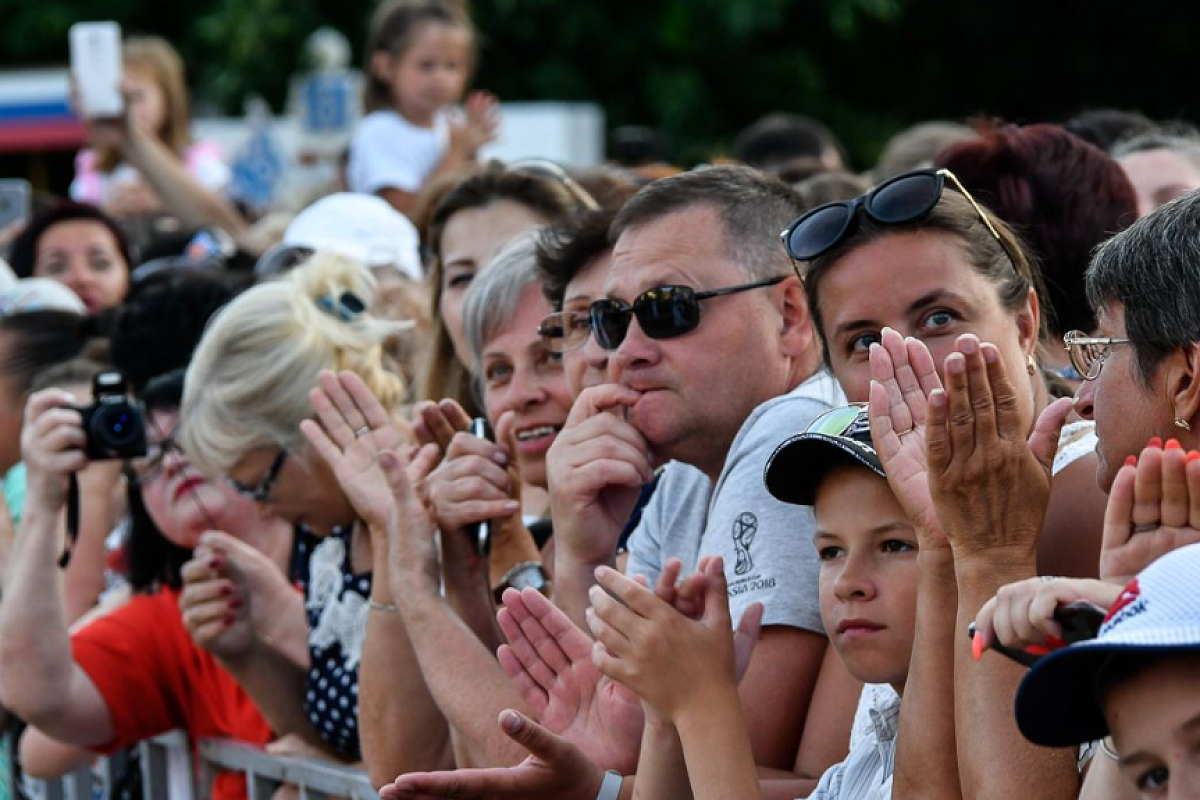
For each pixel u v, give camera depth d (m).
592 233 11.64
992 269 8.91
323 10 55.09
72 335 17.56
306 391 12.76
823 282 9.05
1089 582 6.29
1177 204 7.36
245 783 13.87
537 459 12.32
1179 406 7.23
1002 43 54.25
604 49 53.34
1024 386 8.87
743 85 53.59
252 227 29.58
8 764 16.58
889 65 54.66
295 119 39.22
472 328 12.55
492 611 11.59
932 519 7.71
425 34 25.47
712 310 10.23
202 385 12.94
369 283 13.65
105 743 14.33
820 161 21.14
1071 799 7.33
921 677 7.75
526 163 14.59
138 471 14.55
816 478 8.41
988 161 11.21
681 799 8.71
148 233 26.41
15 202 27.72
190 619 13.19
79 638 14.32
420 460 11.68
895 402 8.00
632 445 10.45
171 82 30.89
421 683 11.56
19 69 58.16
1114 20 53.53
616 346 10.50
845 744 9.22
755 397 10.29
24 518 14.01
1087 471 8.42
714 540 9.95
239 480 12.88
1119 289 7.41
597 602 8.64
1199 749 5.61
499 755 10.35
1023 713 5.91
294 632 13.56
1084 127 17.34
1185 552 5.76
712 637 8.52
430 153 25.42
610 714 9.60
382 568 11.73
